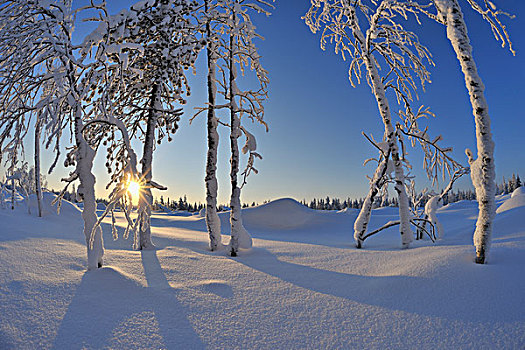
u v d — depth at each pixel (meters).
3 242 5.04
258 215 17.05
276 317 3.22
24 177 8.75
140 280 4.16
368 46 7.36
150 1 5.68
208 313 3.30
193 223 16.53
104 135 6.66
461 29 4.42
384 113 7.18
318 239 11.10
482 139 4.18
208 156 7.60
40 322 2.89
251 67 7.93
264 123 7.41
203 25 7.27
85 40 4.64
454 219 15.27
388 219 17.19
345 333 2.86
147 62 6.68
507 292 3.16
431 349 2.53
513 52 4.83
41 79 4.66
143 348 2.61
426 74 7.66
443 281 3.61
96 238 4.41
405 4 6.55
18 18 4.53
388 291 3.68
